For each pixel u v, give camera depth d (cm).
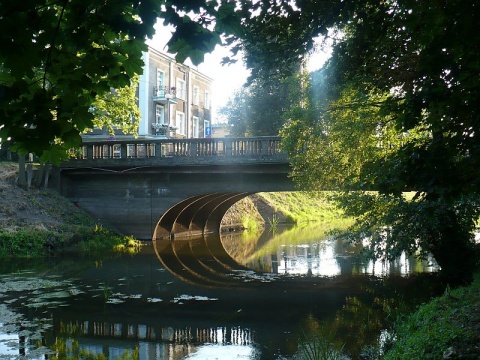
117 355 886
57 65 400
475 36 423
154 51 3694
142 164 2362
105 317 1146
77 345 941
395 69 829
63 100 384
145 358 871
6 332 1015
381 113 613
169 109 3875
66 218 2378
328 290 1445
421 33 488
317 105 1301
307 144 1455
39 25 341
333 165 1410
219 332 1030
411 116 557
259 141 2166
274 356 873
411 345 720
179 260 2077
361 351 876
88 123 393
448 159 535
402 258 2070
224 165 2233
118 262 1973
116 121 2420
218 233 3353
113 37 421
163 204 2439
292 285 1533
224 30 404
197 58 402
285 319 1124
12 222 2130
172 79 3975
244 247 2545
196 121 4494
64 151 389
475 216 1331
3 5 309
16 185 2453
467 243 1428
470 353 625
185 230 3078
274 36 666
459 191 529
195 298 1349
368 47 731
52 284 1506
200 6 372
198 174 2378
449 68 499
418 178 541
